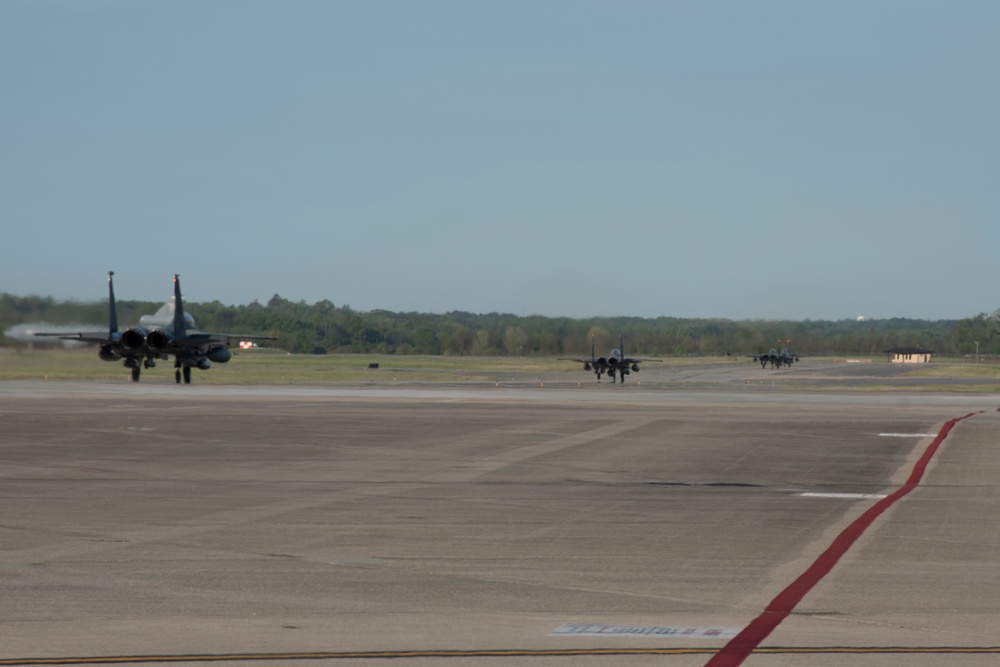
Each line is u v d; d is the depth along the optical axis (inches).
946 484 1834.4
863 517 1440.7
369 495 1644.9
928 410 4001.0
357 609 895.1
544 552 1167.6
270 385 6077.8
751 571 1064.2
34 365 6200.8
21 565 1076.5
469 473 1948.8
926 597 944.9
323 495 1641.2
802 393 5757.9
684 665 732.0
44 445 2413.9
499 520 1400.1
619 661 740.7
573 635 810.2
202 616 866.1
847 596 949.2
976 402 4739.2
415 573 1048.2
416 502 1569.9
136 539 1237.1
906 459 2250.2
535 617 869.2
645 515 1451.8
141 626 831.7
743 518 1427.2
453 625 840.3
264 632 815.1
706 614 880.9
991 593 961.5
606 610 895.1
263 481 1815.9
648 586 992.9
